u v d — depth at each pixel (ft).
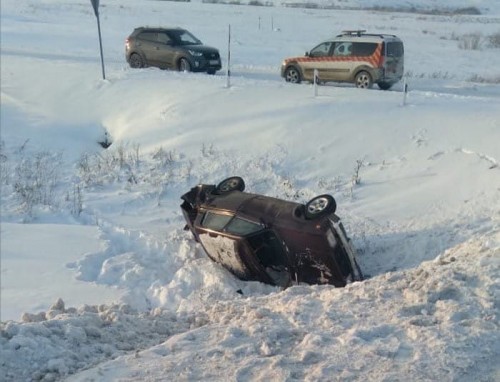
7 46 114.83
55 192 48.16
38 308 27.17
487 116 48.08
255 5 245.04
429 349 15.76
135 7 208.95
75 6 205.36
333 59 74.84
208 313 21.03
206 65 83.30
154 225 40.91
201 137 53.98
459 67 102.83
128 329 19.34
